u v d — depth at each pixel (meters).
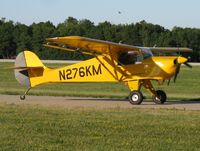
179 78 50.66
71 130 15.41
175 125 16.50
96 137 14.30
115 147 13.05
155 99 25.59
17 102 24.94
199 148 12.98
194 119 18.02
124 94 31.94
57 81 26.83
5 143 13.38
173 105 24.39
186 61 24.67
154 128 15.89
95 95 30.45
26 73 27.44
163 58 24.81
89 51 26.09
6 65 74.62
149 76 25.00
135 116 18.72
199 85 42.00
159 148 12.95
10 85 40.12
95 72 25.95
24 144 13.31
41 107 21.80
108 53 25.59
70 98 28.28
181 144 13.45
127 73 25.30
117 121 17.30
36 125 16.28
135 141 13.79
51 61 88.38
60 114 19.16
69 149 12.80
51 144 13.35
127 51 25.36
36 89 35.81
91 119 17.77
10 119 17.56
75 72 26.34
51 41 23.59
